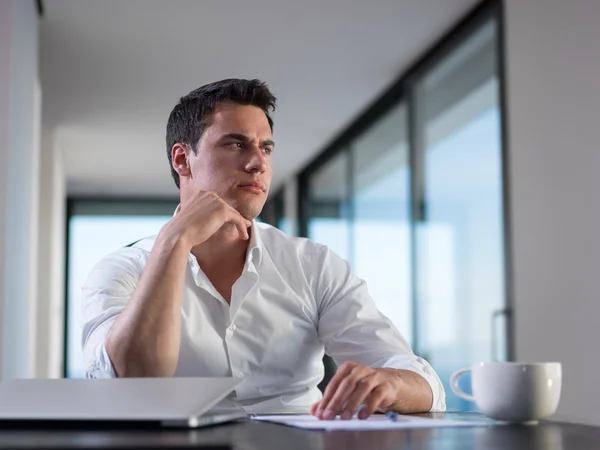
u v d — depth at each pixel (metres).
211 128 1.68
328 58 4.71
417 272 4.81
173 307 1.41
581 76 3.04
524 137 3.42
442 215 4.41
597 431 0.96
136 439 0.82
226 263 1.67
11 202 2.78
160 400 0.98
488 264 3.74
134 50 4.45
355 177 6.30
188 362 1.61
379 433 0.94
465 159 4.11
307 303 1.70
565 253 3.09
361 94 5.40
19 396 1.02
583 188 2.99
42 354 5.68
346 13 4.07
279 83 5.15
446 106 4.43
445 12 4.09
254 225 1.69
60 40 4.28
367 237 5.90
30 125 3.49
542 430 0.97
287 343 1.67
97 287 1.64
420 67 4.74
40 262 5.88
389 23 4.21
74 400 0.99
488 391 1.06
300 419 1.10
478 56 4.02
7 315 2.69
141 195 9.22
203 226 1.49
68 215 9.17
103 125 6.00
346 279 1.74
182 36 4.28
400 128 5.22
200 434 0.88
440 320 4.38
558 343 3.11
